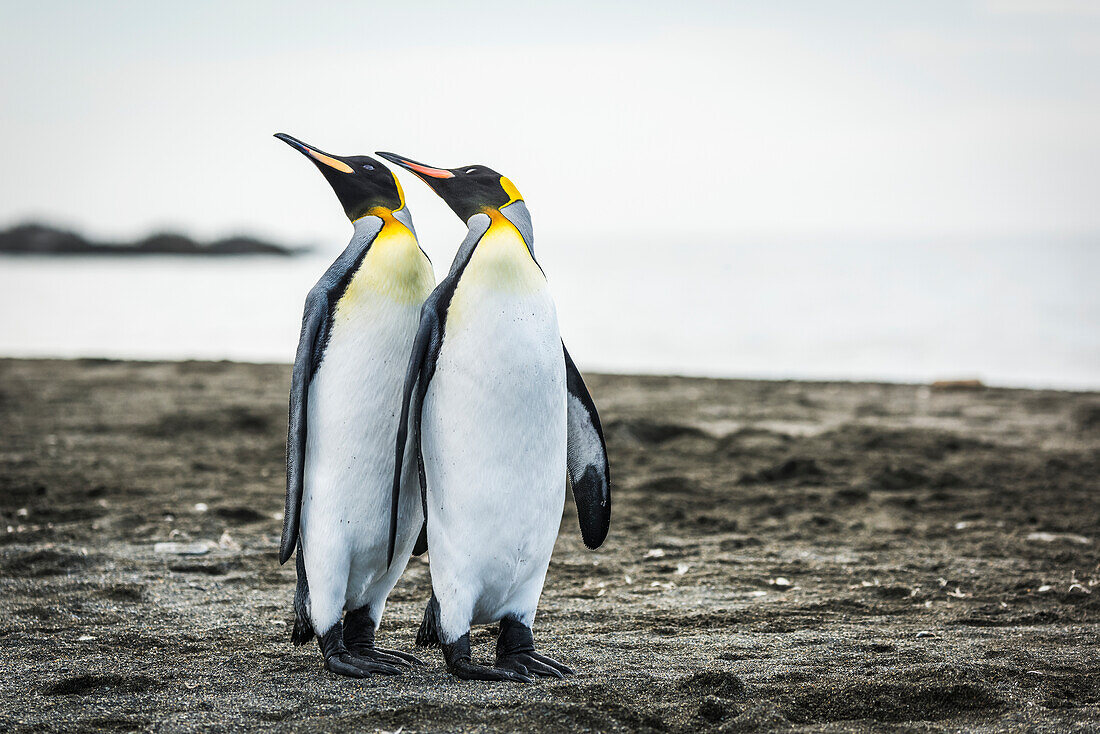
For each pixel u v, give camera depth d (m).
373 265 5.41
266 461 13.06
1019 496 11.14
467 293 5.27
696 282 66.19
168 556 8.51
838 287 58.59
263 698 5.21
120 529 9.41
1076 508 10.59
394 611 7.21
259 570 8.15
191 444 14.19
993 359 30.86
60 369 22.75
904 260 91.75
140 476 11.97
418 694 5.23
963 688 5.32
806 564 8.50
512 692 5.24
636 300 52.47
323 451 5.36
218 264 128.88
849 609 7.20
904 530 9.68
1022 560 8.59
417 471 5.63
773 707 5.09
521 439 5.30
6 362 23.98
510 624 5.65
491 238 5.36
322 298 5.38
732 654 6.01
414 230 5.72
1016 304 45.81
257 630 6.55
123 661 5.88
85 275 86.75
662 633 6.62
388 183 5.66
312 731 4.77
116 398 18.53
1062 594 7.53
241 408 16.69
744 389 20.31
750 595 7.59
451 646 5.43
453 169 5.64
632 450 13.91
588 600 7.48
